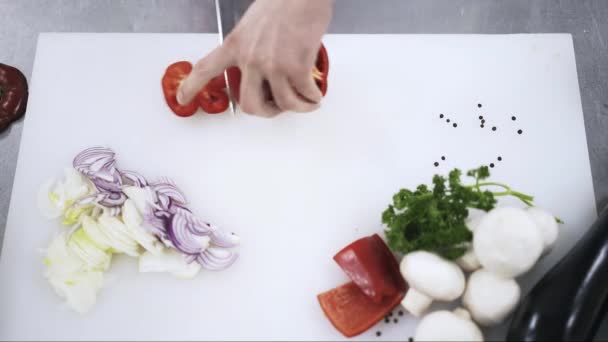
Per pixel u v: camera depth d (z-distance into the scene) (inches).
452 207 38.2
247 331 40.9
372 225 43.3
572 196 44.1
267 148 45.1
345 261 39.6
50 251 41.1
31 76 47.8
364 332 40.8
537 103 46.3
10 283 42.0
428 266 37.7
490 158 44.8
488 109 46.1
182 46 47.8
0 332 41.1
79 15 50.2
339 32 48.2
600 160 45.8
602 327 41.1
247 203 43.8
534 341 36.4
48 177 44.8
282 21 37.0
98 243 40.8
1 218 45.3
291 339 40.8
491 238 36.6
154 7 50.3
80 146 45.5
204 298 41.6
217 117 46.0
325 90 43.4
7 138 47.0
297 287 41.8
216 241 42.2
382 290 39.3
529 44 47.8
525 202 42.1
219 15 42.0
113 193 42.1
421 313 40.1
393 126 45.7
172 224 41.1
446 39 47.9
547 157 44.9
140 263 41.2
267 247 42.7
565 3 50.3
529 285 41.8
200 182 44.4
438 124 45.8
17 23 50.1
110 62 47.4
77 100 46.6
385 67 47.2
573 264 37.6
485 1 49.9
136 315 41.2
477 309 38.1
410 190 43.8
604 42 49.2
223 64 39.5
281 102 40.6
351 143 45.3
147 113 46.2
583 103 47.5
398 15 48.9
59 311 41.4
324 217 43.4
